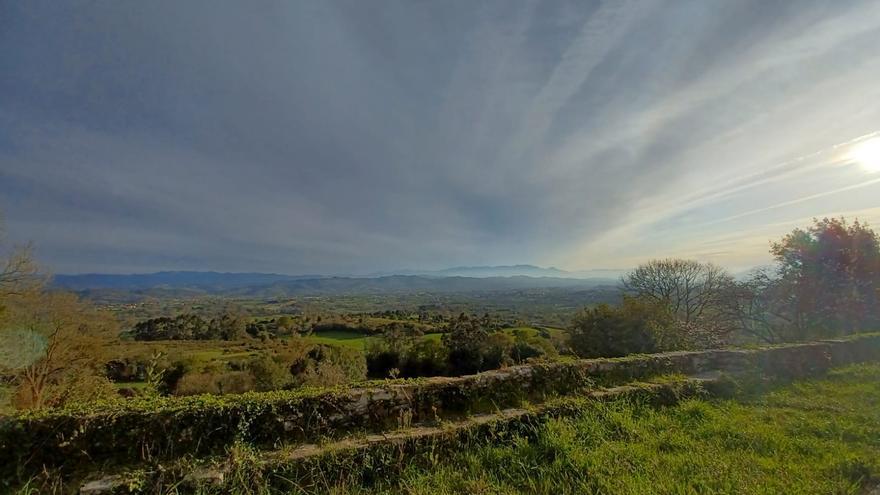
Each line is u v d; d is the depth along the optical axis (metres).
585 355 15.17
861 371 7.50
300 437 3.78
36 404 10.83
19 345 12.04
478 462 3.68
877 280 14.05
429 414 4.52
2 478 2.99
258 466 3.24
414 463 3.68
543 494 3.21
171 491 3.00
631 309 15.22
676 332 15.34
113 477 3.03
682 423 4.73
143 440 3.33
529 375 5.41
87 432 3.24
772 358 7.31
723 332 18.25
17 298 13.17
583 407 4.88
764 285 17.39
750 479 3.37
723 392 6.01
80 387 13.66
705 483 3.28
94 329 15.01
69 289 14.88
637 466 3.59
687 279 20.50
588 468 3.51
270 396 3.92
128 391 13.71
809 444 4.11
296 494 3.16
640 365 6.40
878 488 3.34
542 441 4.02
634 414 4.97
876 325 13.95
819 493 3.18
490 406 4.86
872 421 4.80
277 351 24.64
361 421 4.14
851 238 14.66
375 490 3.34
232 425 3.59
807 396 5.95
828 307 15.01
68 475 3.09
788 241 16.36
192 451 3.40
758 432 4.37
